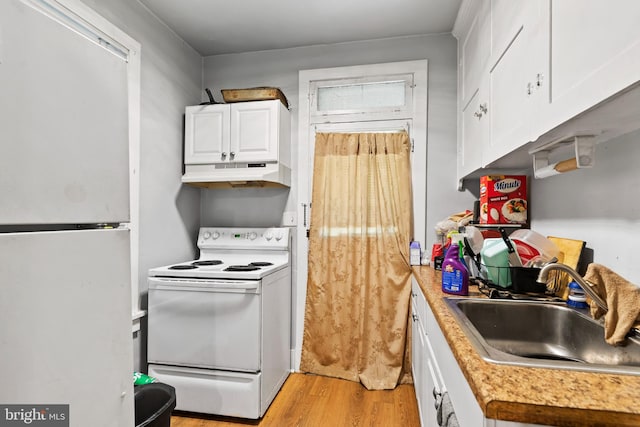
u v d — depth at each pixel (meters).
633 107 0.76
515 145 1.21
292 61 2.61
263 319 1.91
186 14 2.15
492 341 1.23
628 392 0.60
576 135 1.04
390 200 2.34
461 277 1.38
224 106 2.34
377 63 2.46
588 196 1.27
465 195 2.34
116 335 0.82
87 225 0.82
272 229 2.46
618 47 0.65
